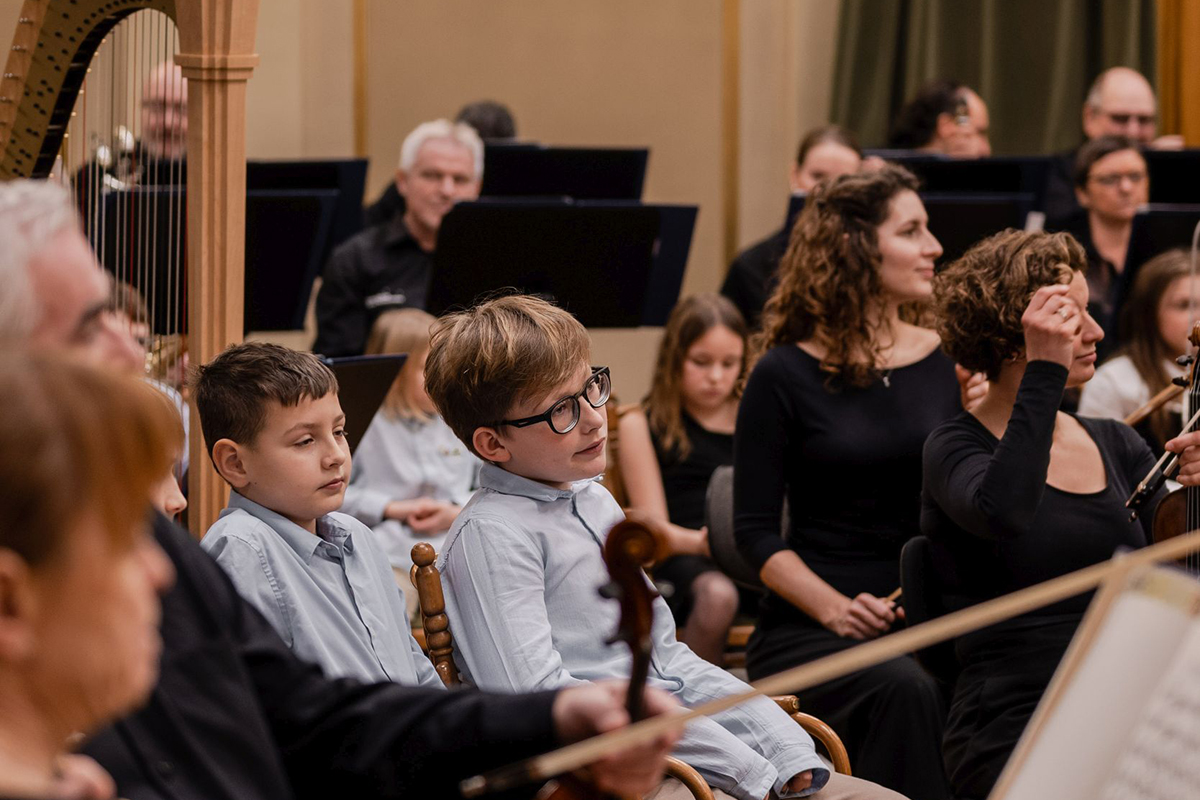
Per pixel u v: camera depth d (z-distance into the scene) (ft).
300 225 23.16
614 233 22.72
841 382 15.55
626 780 6.71
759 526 15.69
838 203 15.58
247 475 10.44
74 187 13.29
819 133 27.17
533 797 7.42
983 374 14.65
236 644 7.64
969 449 12.75
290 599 10.09
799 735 11.20
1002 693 12.23
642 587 6.53
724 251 36.73
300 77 35.63
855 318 15.44
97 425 4.83
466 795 5.79
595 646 11.23
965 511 12.19
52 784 4.99
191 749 6.91
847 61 35.63
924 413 15.42
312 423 10.41
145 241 13.43
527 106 36.42
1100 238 27.73
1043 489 12.14
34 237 6.33
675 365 20.22
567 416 11.25
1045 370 12.01
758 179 36.58
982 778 12.19
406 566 18.51
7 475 4.66
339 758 7.63
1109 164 27.12
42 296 6.30
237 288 11.94
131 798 6.70
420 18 35.99
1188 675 5.45
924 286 15.56
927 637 5.85
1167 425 18.90
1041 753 5.70
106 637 4.91
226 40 11.62
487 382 11.15
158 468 5.10
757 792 10.78
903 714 14.02
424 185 27.14
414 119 36.19
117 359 6.75
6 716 4.86
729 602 18.33
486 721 7.40
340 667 10.11
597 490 11.92
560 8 36.24
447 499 19.58
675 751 10.97
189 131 11.76
